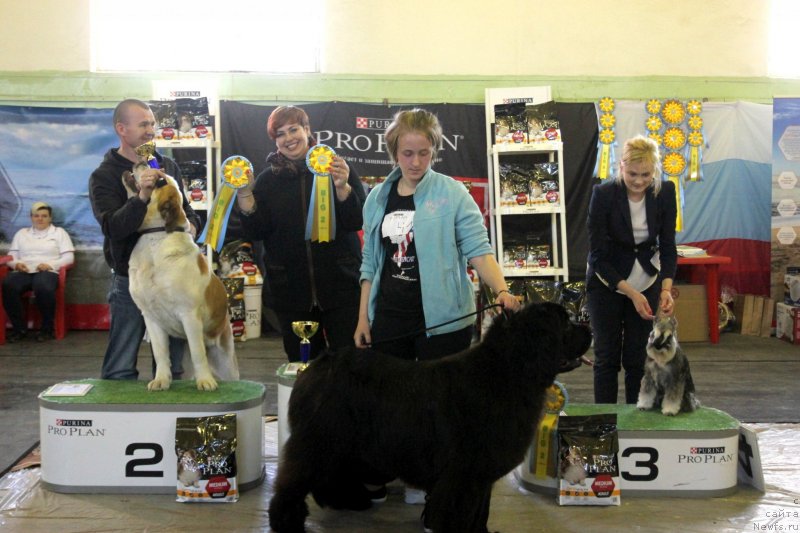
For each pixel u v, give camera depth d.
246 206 3.72
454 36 8.18
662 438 3.30
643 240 3.81
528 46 8.20
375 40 8.15
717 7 8.20
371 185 7.86
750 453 3.44
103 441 3.29
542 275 7.64
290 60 8.20
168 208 3.36
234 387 3.57
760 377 6.03
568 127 8.02
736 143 8.16
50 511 3.12
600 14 8.17
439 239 2.99
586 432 3.27
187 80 8.02
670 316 3.53
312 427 2.71
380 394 2.62
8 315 7.58
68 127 7.93
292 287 3.75
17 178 7.92
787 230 8.03
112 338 3.92
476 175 8.07
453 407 2.55
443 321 3.01
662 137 8.12
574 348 2.66
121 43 8.09
